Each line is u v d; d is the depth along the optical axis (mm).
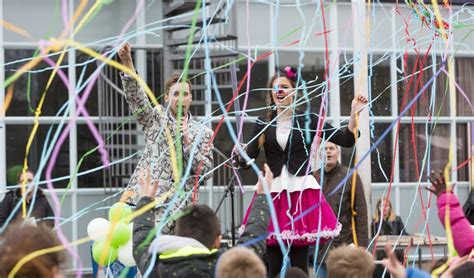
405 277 4156
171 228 6516
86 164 13062
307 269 6625
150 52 13320
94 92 13156
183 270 4688
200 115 12797
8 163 12875
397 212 13883
